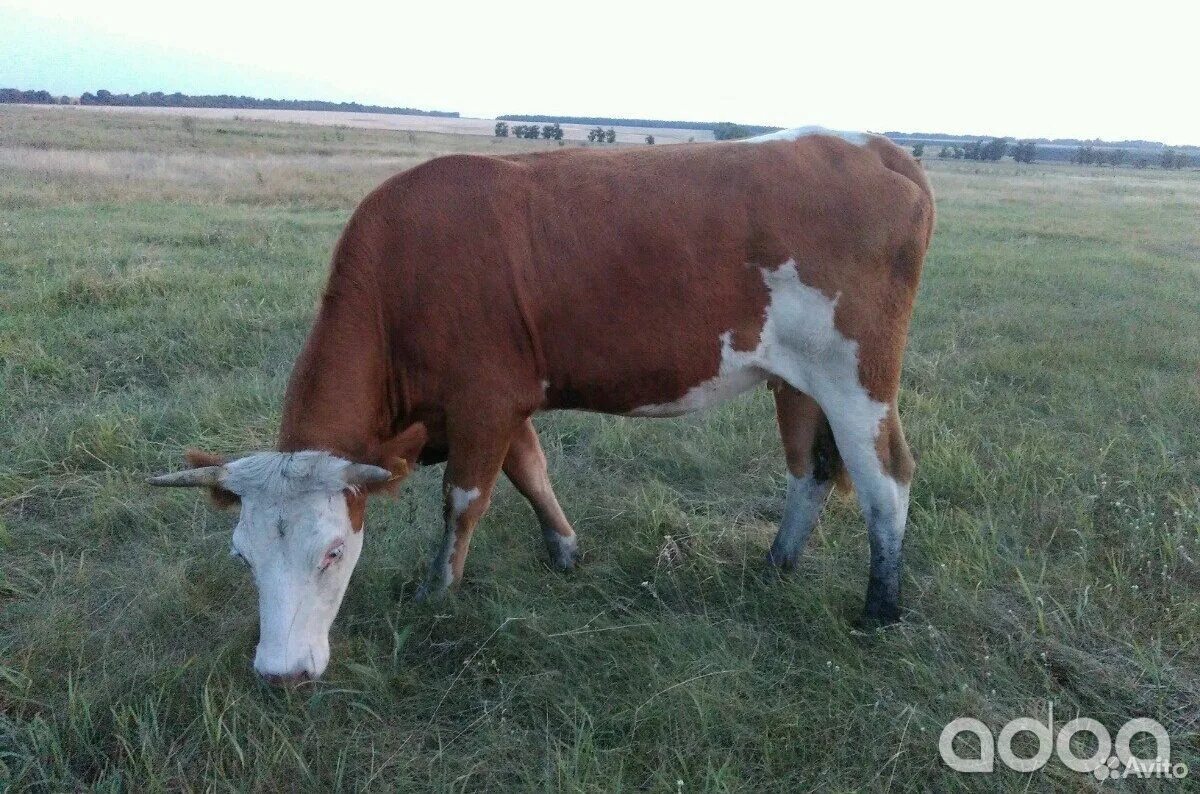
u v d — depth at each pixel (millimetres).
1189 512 3922
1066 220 18250
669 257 3250
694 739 2801
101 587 3680
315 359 3219
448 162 3377
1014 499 4363
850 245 3248
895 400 3453
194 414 5133
